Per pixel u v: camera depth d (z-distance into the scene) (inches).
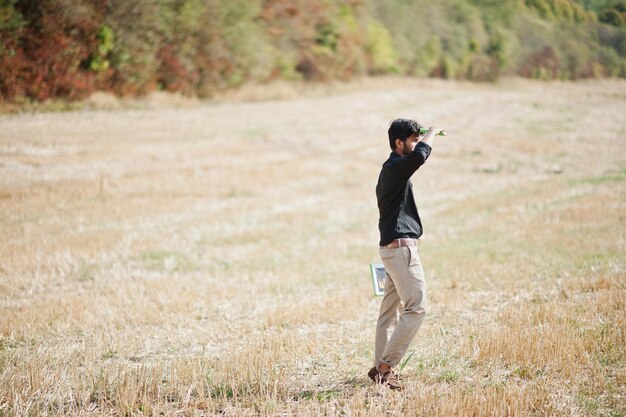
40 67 973.8
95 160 727.1
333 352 230.5
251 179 738.8
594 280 311.0
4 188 587.5
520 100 1815.9
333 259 437.7
